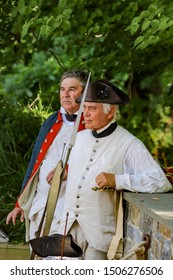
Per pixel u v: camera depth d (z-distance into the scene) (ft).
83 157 25.11
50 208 25.39
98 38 36.14
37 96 39.91
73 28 33.14
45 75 50.88
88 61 36.73
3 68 41.96
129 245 24.64
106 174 24.47
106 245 24.95
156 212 21.86
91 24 32.89
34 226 26.91
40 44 39.17
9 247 30.96
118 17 32.83
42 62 51.47
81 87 26.63
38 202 26.78
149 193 24.56
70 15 31.37
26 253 30.91
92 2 33.37
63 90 26.71
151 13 29.30
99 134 25.00
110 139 25.00
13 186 34.27
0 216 32.71
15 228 31.94
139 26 30.14
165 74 34.47
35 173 26.91
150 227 22.71
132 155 24.86
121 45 36.29
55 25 30.09
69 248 23.86
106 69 36.76
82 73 26.81
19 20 33.78
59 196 26.03
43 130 27.37
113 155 24.91
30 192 27.20
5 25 37.04
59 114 27.09
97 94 24.63
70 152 25.34
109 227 24.99
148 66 37.01
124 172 24.99
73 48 36.73
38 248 24.03
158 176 24.63
